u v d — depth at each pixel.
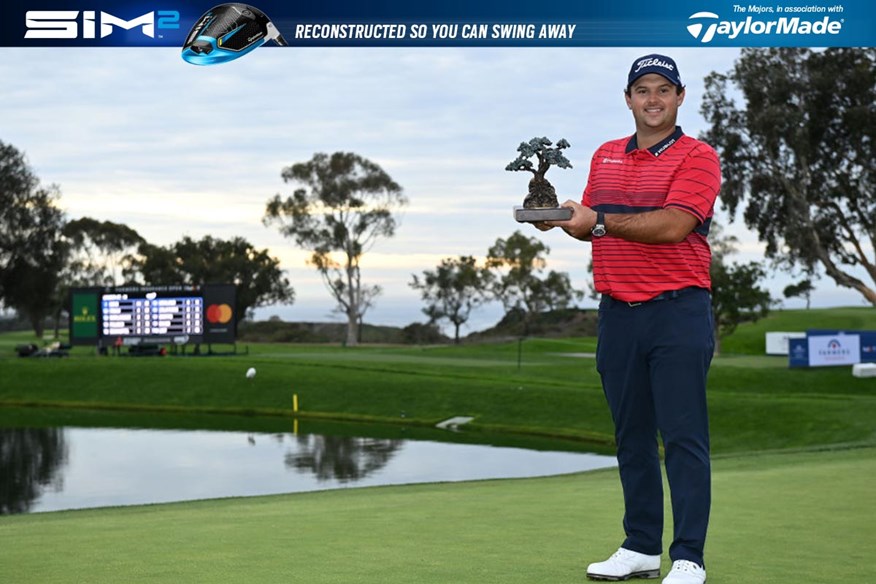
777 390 51.09
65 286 103.94
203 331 65.38
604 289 4.50
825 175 59.66
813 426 36.06
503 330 108.12
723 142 59.88
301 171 91.38
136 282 104.94
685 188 4.30
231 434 40.78
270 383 54.47
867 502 7.73
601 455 33.78
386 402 49.41
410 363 63.91
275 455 33.62
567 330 112.75
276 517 7.45
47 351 71.12
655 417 4.61
